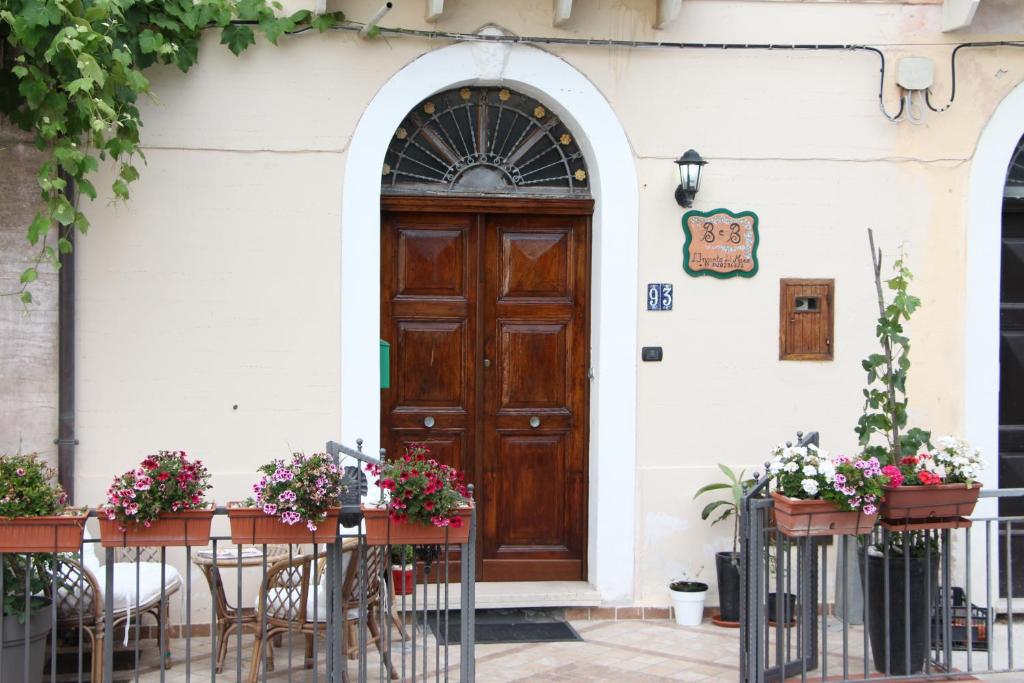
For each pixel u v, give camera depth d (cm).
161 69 707
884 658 630
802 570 656
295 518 543
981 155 778
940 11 773
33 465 559
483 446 780
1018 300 803
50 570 591
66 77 634
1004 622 777
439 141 766
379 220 734
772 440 770
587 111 752
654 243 759
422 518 549
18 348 696
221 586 636
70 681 623
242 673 641
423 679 581
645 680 635
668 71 758
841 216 772
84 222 649
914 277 775
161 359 712
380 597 610
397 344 773
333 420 727
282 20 710
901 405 650
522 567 783
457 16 736
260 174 719
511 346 783
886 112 772
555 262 785
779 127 766
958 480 616
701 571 766
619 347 757
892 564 627
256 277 720
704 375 765
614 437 758
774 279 769
